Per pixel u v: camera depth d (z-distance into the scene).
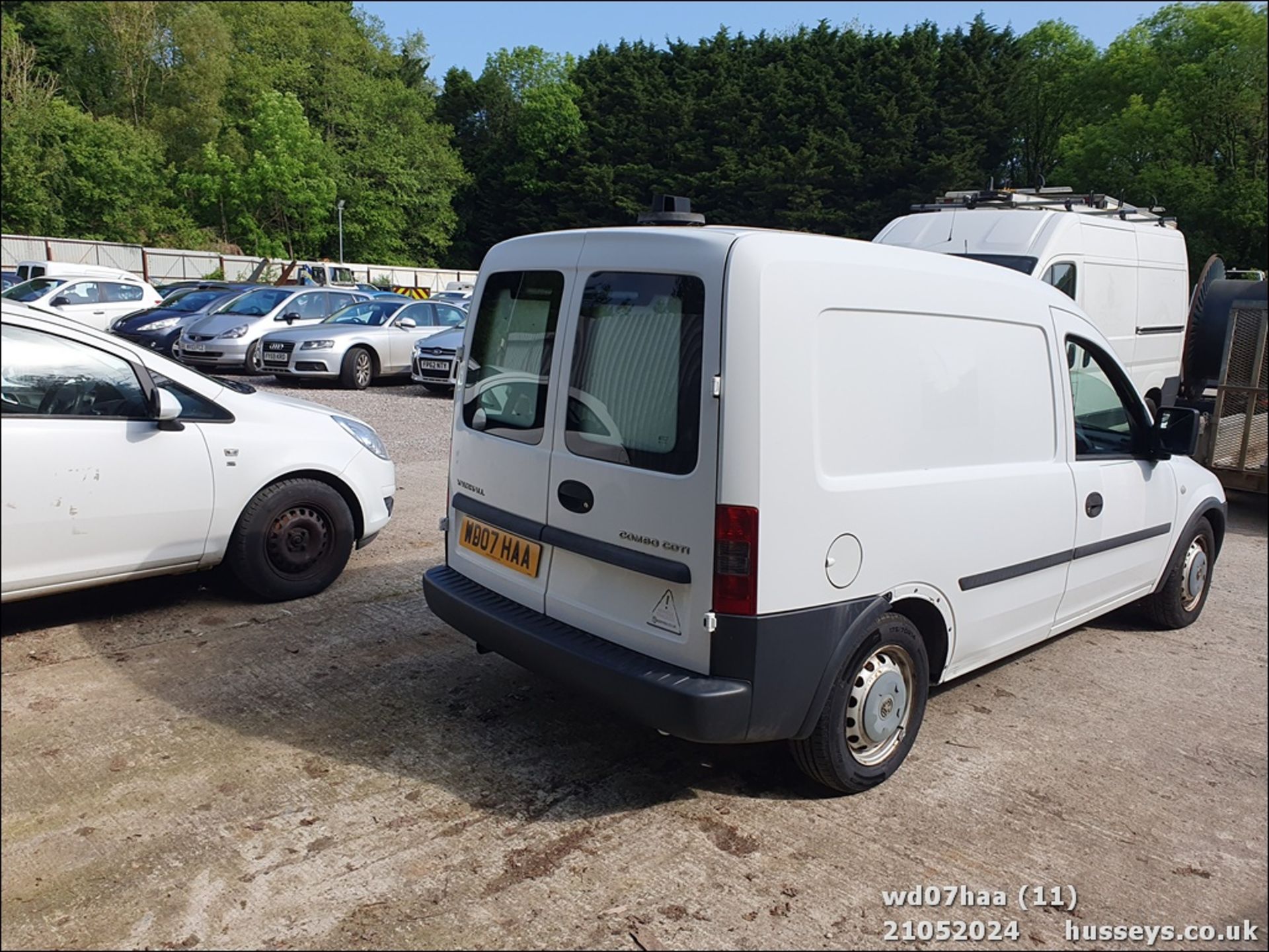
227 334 16.47
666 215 3.88
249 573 5.30
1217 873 3.25
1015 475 4.04
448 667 4.69
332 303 17.84
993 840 3.38
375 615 5.35
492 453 3.96
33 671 4.44
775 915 2.92
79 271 22.53
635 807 3.51
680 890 3.02
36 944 2.69
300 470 5.42
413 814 3.39
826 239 3.39
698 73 62.41
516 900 2.94
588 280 3.58
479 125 76.31
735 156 56.94
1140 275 10.86
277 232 53.62
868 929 2.88
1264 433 8.50
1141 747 4.16
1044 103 51.25
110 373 4.75
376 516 5.87
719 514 3.08
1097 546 4.67
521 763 3.79
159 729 3.93
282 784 3.55
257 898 2.91
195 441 4.97
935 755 4.00
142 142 44.16
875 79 55.44
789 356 3.12
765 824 3.42
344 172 60.44
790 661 3.20
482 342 4.13
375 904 2.90
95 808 3.35
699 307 3.15
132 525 4.76
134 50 45.97
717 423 3.08
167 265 41.28
